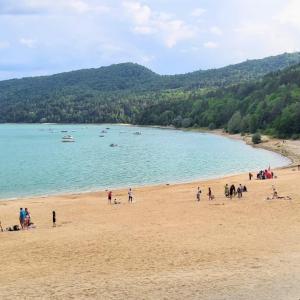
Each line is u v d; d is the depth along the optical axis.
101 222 46.62
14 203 63.22
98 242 36.19
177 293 22.14
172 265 28.55
